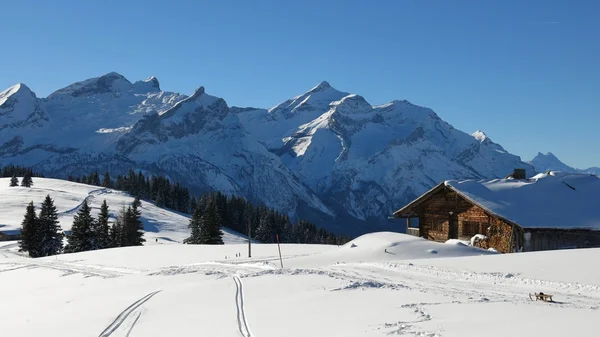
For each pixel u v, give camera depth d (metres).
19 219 116.44
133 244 91.94
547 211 38.75
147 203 165.62
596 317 13.09
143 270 37.81
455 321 14.01
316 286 22.12
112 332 17.44
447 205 43.78
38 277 39.44
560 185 43.62
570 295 18.83
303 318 16.59
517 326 12.59
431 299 18.00
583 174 46.75
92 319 19.83
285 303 19.22
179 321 17.88
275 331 15.27
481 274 23.88
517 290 20.12
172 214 153.00
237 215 158.88
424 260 29.41
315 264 33.28
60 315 22.02
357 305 17.83
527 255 27.80
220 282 25.38
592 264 23.53
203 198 152.00
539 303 16.70
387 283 22.12
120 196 169.12
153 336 16.30
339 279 23.39
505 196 40.97
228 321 17.08
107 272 38.09
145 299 22.97
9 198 138.50
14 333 19.39
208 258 42.62
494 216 38.12
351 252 36.16
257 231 141.75
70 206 134.50
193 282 27.53
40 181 183.50
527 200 40.38
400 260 30.27
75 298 27.12
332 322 15.64
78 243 84.81
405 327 13.75
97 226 89.12
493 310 15.32
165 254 47.50
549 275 22.44
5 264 50.22
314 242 157.38
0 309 27.03
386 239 37.81
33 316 22.98
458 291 19.89
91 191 169.00
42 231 87.69
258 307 18.95
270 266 32.19
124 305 22.06
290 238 150.12
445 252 34.59
